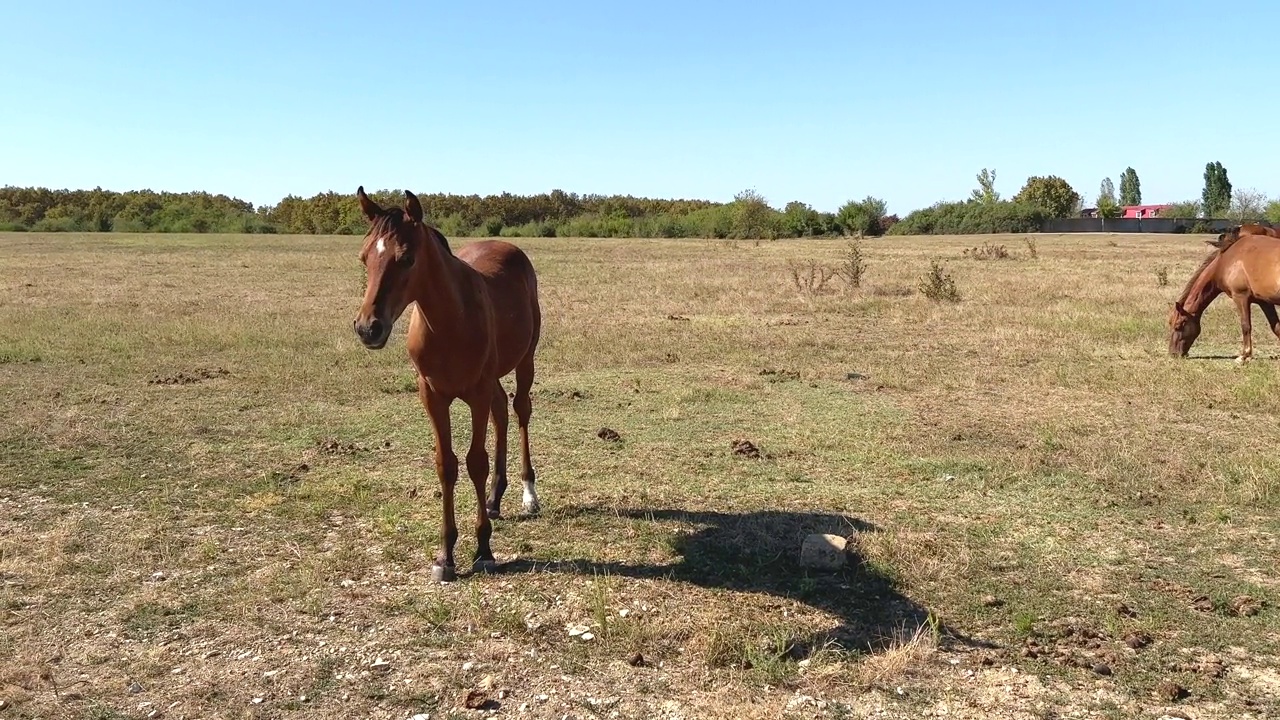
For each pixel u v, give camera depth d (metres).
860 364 10.70
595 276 24.64
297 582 4.57
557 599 4.40
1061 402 8.61
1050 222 66.00
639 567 4.80
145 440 7.35
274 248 40.66
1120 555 4.90
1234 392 8.55
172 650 3.89
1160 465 6.46
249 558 4.91
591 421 8.04
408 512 5.67
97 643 3.95
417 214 4.25
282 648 3.91
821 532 5.25
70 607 4.30
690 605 4.31
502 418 5.52
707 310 16.38
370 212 4.38
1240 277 10.34
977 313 15.00
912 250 38.00
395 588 4.54
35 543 5.09
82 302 17.39
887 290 19.36
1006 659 3.79
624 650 3.87
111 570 4.74
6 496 5.94
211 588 4.52
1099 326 13.16
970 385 9.41
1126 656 3.79
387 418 8.12
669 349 11.76
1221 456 6.64
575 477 6.39
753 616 4.19
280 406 8.59
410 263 4.14
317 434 7.57
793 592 4.48
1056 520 5.45
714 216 61.16
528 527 5.44
